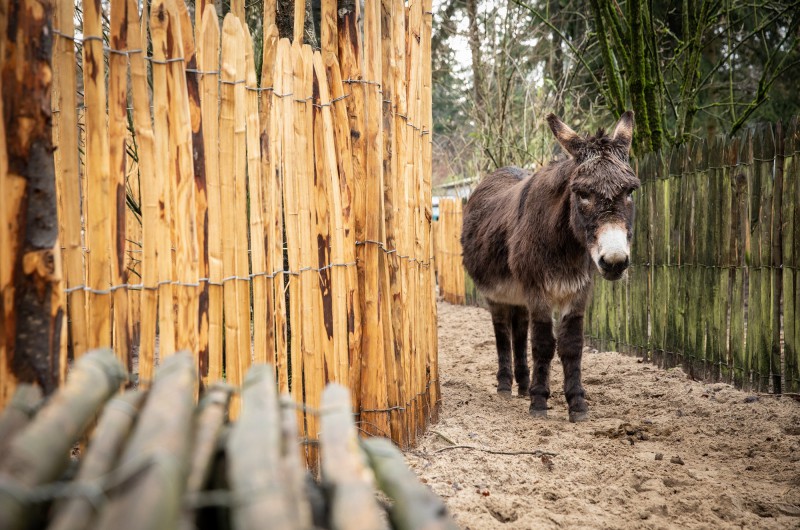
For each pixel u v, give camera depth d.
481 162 11.78
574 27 13.55
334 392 2.14
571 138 5.02
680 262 6.50
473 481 3.71
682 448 4.39
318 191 3.56
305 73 3.45
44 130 2.27
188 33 2.85
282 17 5.21
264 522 1.36
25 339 2.23
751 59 13.27
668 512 3.31
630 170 4.79
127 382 2.76
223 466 1.79
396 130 4.18
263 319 3.20
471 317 10.38
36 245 2.25
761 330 5.54
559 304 5.37
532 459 4.10
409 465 3.91
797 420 4.78
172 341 2.86
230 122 3.01
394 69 4.12
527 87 10.90
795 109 13.18
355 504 1.54
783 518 3.26
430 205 4.89
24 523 1.35
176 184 2.82
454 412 5.34
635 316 7.29
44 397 2.22
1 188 2.16
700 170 6.19
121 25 2.64
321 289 3.56
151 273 2.79
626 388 6.11
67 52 2.53
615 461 4.09
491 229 6.15
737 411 5.12
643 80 7.80
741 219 5.75
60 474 1.61
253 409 1.86
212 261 2.97
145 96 2.75
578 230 4.90
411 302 4.33
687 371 6.43
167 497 1.31
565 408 5.62
